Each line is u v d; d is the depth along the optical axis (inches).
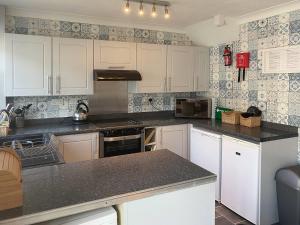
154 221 54.3
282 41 112.6
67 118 137.7
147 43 143.6
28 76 116.0
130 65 136.6
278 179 99.9
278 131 111.7
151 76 142.6
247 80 132.3
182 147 144.5
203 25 144.9
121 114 150.7
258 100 126.5
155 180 57.2
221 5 110.3
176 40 162.2
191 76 154.1
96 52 128.5
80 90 126.8
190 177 59.1
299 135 107.3
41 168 64.8
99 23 139.8
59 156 78.3
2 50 113.7
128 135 128.3
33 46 115.7
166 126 139.6
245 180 105.8
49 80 119.8
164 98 162.1
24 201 46.5
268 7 112.0
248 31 129.3
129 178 58.3
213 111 151.6
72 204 45.7
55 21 130.4
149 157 74.7
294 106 109.5
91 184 54.7
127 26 147.3
